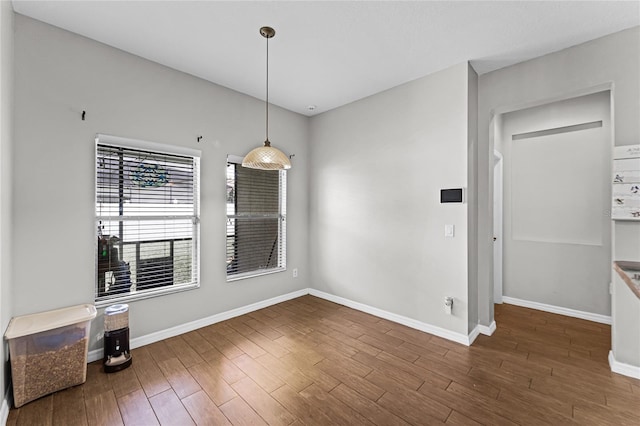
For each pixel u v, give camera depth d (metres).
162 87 2.72
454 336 2.74
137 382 2.07
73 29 2.20
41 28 2.10
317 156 4.09
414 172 3.04
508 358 2.42
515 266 3.77
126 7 1.96
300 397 1.92
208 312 3.09
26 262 2.04
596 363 2.32
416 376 2.16
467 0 1.87
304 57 2.60
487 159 2.88
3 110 1.71
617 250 2.16
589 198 3.27
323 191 4.01
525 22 2.09
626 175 2.13
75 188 2.25
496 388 2.01
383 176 3.31
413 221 3.05
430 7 1.94
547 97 2.54
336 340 2.76
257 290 3.58
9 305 1.89
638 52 2.12
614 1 1.86
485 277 2.88
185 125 2.88
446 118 2.79
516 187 3.76
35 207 2.08
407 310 3.11
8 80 1.84
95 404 1.84
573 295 3.35
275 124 3.74
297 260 4.08
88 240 2.31
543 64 2.55
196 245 3.02
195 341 2.71
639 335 2.12
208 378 2.13
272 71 2.86
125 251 2.58
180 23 2.13
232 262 3.38
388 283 3.28
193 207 3.01
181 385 2.04
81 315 2.05
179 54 2.55
